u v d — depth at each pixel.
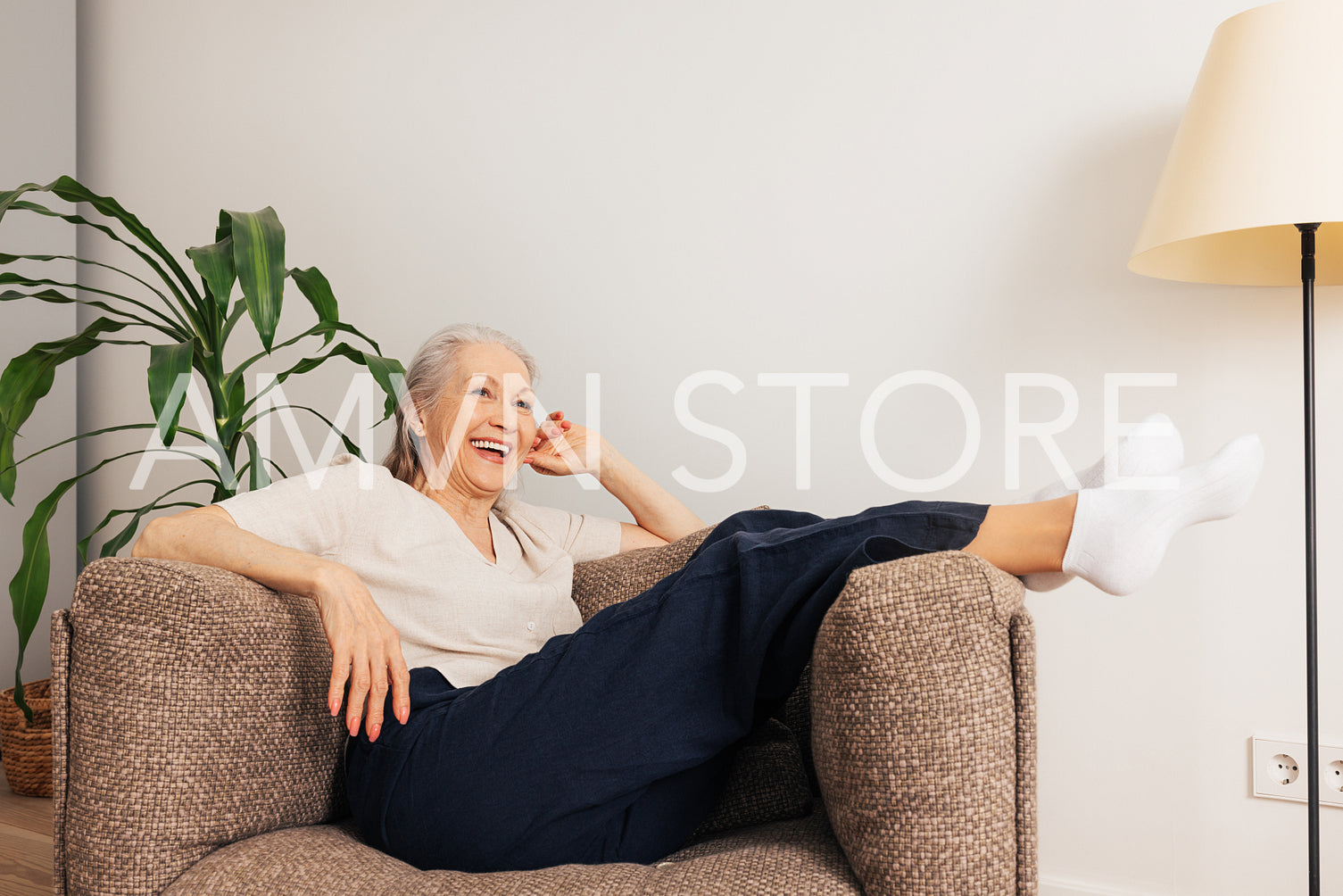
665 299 1.90
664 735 0.93
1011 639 0.83
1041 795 1.63
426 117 2.13
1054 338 1.62
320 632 1.10
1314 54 1.15
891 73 1.72
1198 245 1.40
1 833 1.83
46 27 2.41
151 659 0.92
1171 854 1.55
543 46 2.01
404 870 0.92
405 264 2.15
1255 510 1.49
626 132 1.93
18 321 2.37
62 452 2.48
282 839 0.97
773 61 1.81
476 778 0.95
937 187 1.69
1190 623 1.53
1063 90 1.61
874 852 0.82
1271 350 1.48
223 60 2.36
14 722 2.03
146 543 1.11
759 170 1.82
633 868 0.89
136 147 2.47
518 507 1.52
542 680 0.97
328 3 2.23
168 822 0.91
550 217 2.01
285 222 2.29
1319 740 1.45
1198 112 1.24
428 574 1.20
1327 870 1.45
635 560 1.41
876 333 1.74
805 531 0.96
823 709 0.88
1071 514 0.92
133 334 2.49
